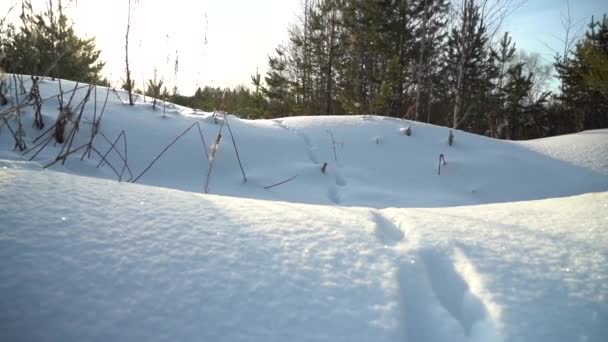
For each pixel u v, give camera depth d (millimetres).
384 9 10672
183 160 2877
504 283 780
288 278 759
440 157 3344
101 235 800
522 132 13164
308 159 3359
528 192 3193
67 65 6223
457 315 756
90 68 7102
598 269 815
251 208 1101
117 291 668
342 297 725
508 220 1137
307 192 2844
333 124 4031
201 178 2785
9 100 2834
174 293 683
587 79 6613
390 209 1285
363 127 3979
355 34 10859
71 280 669
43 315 602
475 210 1291
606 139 4160
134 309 640
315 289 738
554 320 677
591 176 3418
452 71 11898
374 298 731
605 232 990
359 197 2816
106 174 2424
